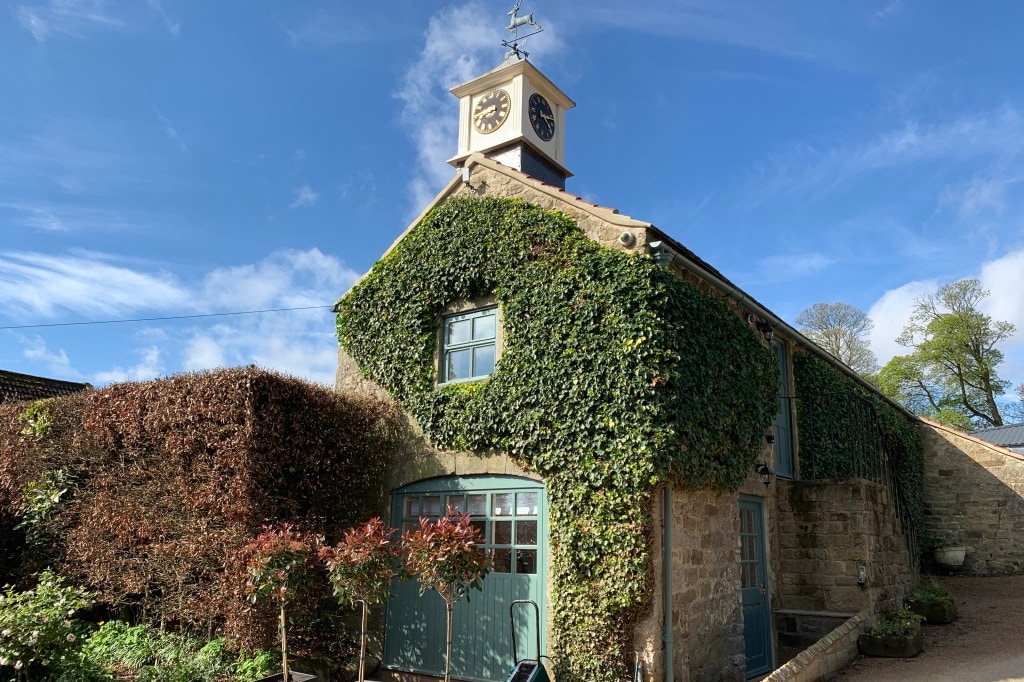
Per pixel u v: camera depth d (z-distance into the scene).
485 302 10.31
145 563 9.54
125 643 8.77
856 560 10.60
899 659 9.60
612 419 8.41
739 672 9.29
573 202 9.68
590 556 8.27
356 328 11.50
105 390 10.66
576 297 9.16
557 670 8.26
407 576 7.91
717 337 9.68
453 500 9.95
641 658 7.85
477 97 14.65
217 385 9.16
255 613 8.50
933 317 36.50
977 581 16.09
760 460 10.91
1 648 6.79
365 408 10.86
